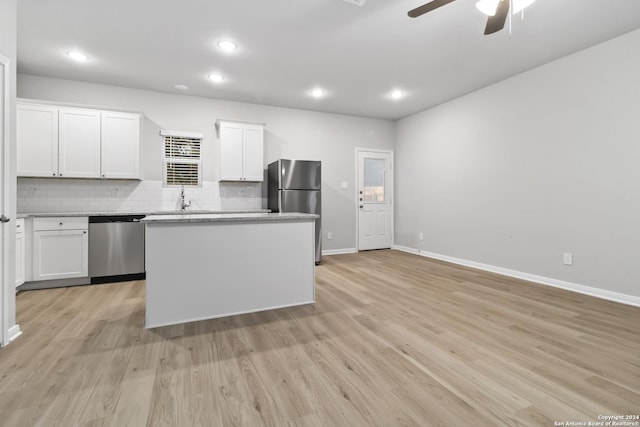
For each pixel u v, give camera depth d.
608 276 3.09
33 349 2.04
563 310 2.77
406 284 3.64
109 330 2.37
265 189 5.22
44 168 3.69
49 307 2.89
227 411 1.45
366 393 1.58
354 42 3.19
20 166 3.59
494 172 4.25
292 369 1.81
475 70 3.83
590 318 2.57
